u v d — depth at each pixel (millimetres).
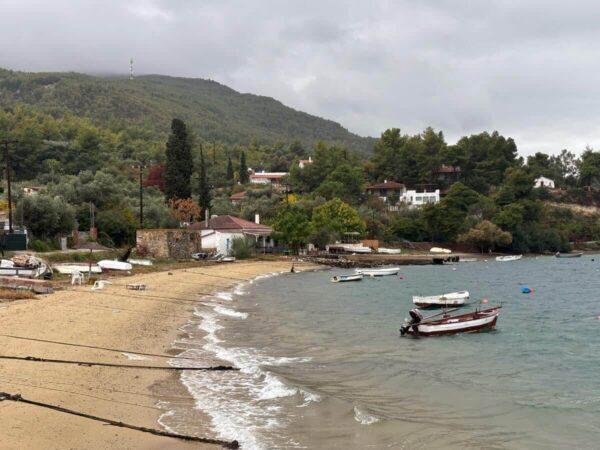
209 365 24328
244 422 17422
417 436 16797
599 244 186125
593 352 30672
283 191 178625
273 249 117938
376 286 71125
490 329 37875
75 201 99688
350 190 184625
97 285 46500
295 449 15414
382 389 22219
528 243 164000
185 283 58906
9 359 21406
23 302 35812
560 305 54188
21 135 177750
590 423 18484
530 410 19797
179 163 122625
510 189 180500
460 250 156375
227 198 173625
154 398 18984
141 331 30375
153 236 85375
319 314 43906
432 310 49781
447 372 25422
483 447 16141
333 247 128250
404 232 154750
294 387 21266
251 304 48344
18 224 72688
